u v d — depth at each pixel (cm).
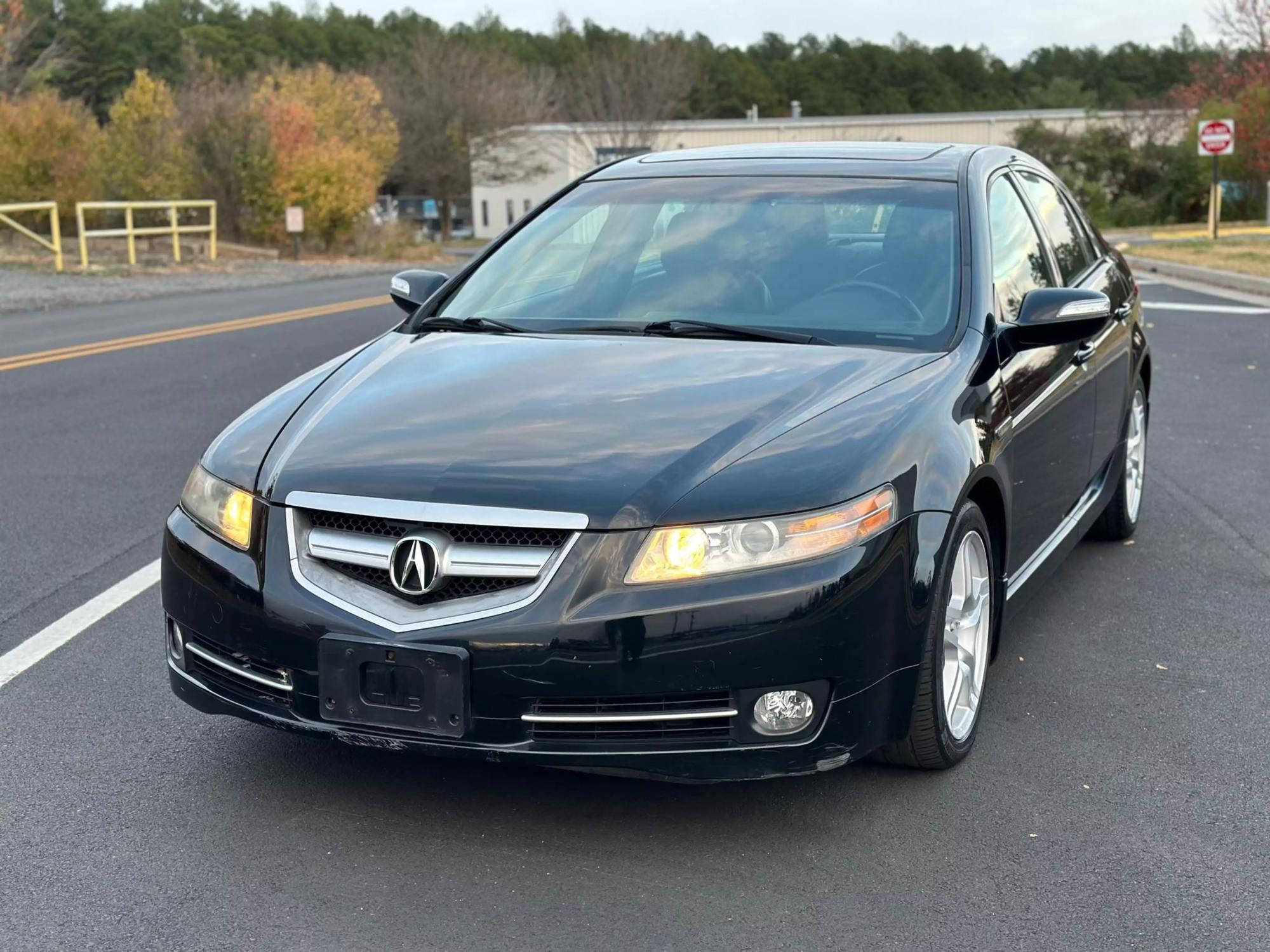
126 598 498
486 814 327
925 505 319
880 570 305
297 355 1148
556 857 306
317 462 322
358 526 309
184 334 1297
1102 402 499
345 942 270
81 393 949
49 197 2495
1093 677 425
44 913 280
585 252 442
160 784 343
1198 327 1307
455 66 6625
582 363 368
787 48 13112
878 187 440
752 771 299
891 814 328
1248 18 3278
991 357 383
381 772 350
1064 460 448
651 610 290
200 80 3212
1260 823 325
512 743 296
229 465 336
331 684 303
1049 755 365
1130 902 287
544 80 6931
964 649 360
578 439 319
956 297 395
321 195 2930
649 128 6103
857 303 397
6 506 633
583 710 295
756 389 342
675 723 297
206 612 321
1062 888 293
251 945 268
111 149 2683
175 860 304
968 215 421
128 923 277
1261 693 411
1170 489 677
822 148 482
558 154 6481
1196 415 869
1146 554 567
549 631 290
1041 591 519
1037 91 7306
